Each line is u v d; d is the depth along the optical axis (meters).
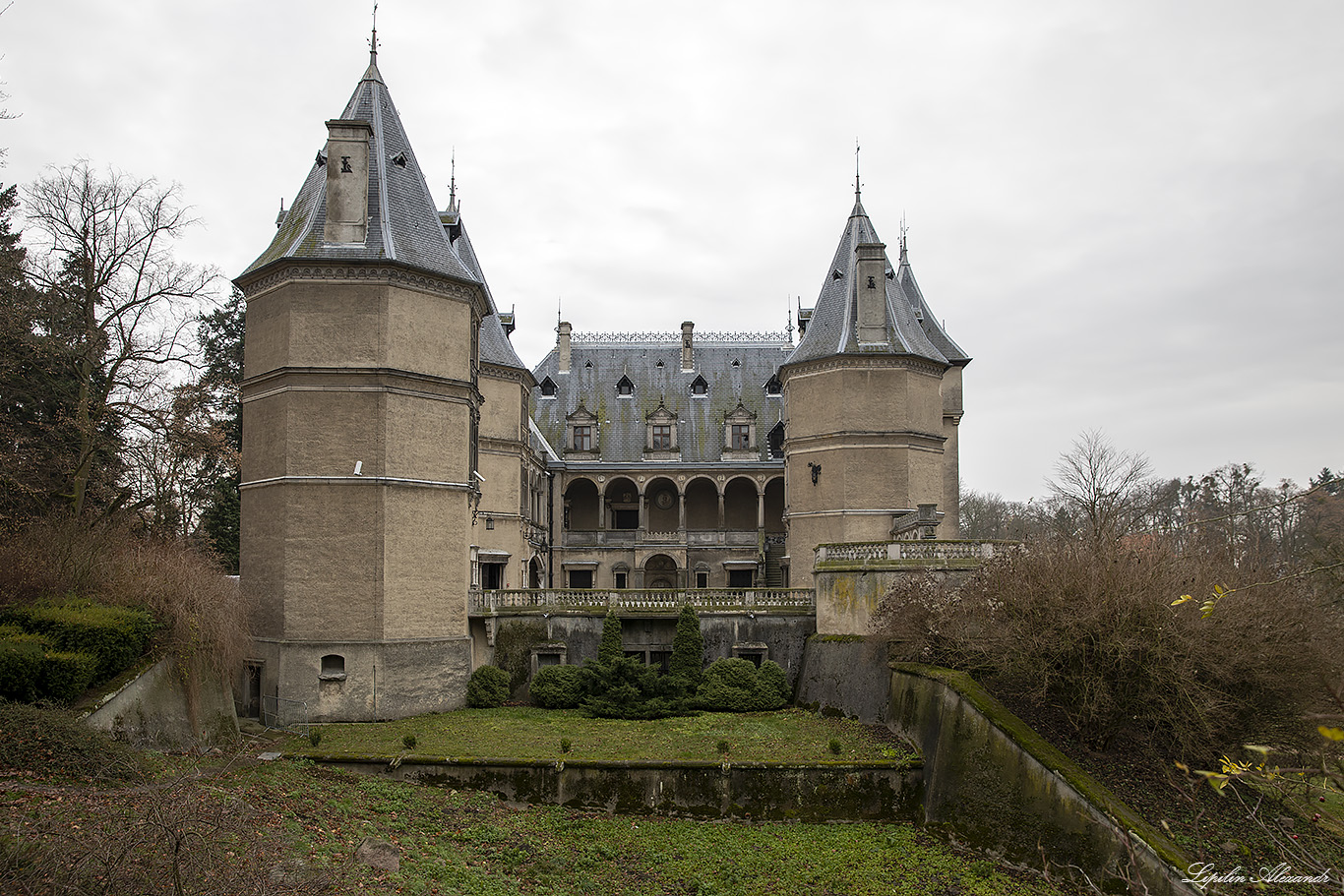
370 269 29.84
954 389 45.00
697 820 23.73
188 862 11.63
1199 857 18.78
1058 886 19.58
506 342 43.81
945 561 30.72
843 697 31.12
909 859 21.33
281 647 28.70
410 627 30.09
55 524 25.34
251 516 30.53
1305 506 38.81
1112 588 22.12
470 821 21.39
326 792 21.25
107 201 30.69
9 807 13.80
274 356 30.14
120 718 20.55
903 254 48.12
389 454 29.69
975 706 23.12
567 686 32.38
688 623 34.19
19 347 29.45
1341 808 22.11
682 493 54.78
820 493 39.12
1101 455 52.47
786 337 59.94
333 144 30.34
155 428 30.53
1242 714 21.61
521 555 42.97
